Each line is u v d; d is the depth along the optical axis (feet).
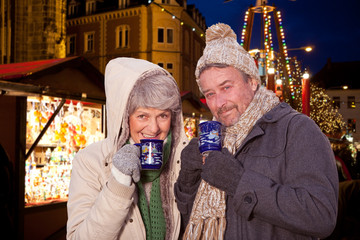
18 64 16.10
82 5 95.45
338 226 9.71
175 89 5.29
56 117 15.88
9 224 8.25
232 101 4.53
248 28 27.84
